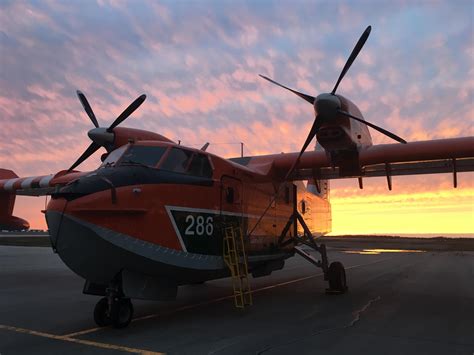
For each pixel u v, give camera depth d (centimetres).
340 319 719
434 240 6281
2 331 631
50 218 586
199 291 1105
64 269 1773
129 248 607
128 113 835
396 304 884
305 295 1027
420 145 940
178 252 672
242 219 856
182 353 507
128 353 508
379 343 557
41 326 666
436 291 1102
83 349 526
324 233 1551
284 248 1079
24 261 2227
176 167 714
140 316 749
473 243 5416
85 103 933
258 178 958
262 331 625
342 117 882
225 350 520
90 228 574
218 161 809
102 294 674
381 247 4694
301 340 571
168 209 665
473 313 781
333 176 1143
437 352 515
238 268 784
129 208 609
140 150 705
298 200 1227
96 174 631
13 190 1507
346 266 2025
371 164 1005
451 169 1062
